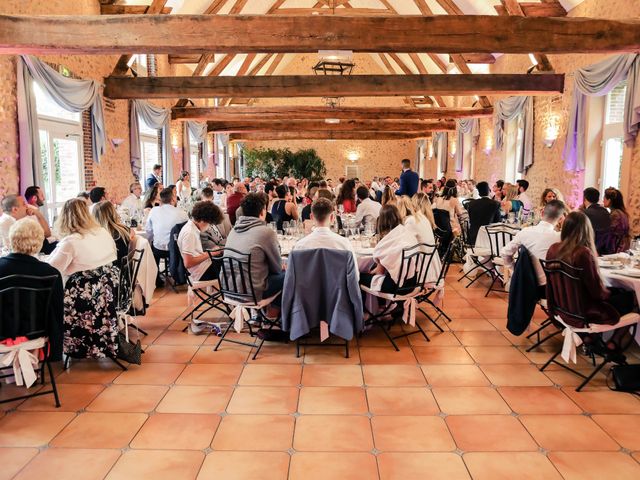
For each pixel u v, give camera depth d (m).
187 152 12.97
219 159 18.22
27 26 4.82
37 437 2.69
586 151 7.72
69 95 6.63
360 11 13.90
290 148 21.86
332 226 5.75
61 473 2.38
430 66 15.02
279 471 2.39
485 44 5.15
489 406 3.02
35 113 5.92
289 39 5.04
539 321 4.63
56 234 3.44
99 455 2.52
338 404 3.05
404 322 4.28
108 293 3.47
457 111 12.10
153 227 5.85
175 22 4.94
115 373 3.52
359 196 6.12
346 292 3.62
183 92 8.28
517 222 7.15
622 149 6.71
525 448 2.57
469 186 11.17
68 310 3.43
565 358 3.31
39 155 5.97
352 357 3.80
